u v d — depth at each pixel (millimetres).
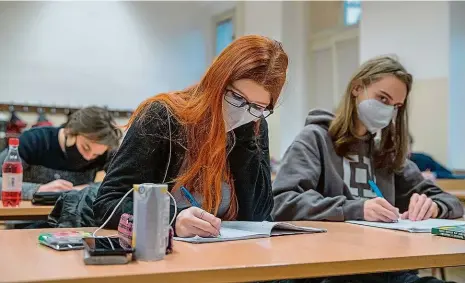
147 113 1379
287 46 5164
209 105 1326
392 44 4297
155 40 5262
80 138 2629
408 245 1150
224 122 1344
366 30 4508
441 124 3965
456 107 3945
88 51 4926
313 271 916
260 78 1299
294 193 1816
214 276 838
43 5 4719
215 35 5566
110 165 1372
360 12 4578
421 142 4090
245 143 1504
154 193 912
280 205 1793
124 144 1358
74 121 2672
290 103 5090
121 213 1218
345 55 4934
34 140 2641
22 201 2219
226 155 1438
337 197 1744
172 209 1196
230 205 1499
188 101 1380
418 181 2107
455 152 3943
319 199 1756
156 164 1364
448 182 3406
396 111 2037
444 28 3932
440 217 1787
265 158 1625
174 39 5359
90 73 4934
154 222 907
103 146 2643
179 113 1364
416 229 1413
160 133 1355
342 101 2051
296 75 5191
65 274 775
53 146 2666
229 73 1301
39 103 4672
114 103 5047
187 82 5406
